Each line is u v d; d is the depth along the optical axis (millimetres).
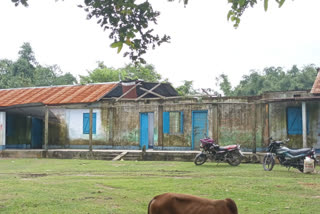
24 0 5938
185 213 5098
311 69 39656
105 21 6477
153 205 5152
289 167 14672
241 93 38875
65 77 42719
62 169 15719
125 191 10078
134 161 19328
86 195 9508
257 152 19719
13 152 22500
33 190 10242
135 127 23547
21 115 25750
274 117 20688
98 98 23891
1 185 11188
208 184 11094
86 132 24641
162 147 22875
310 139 19734
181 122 22531
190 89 31250
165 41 6723
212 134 21750
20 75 39969
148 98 23297
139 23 6539
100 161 19500
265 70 44031
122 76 37594
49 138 25656
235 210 5242
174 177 12938
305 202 8586
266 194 9539
